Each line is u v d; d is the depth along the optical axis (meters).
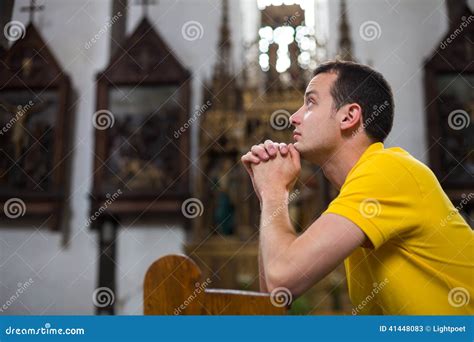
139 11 7.29
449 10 6.84
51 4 7.17
